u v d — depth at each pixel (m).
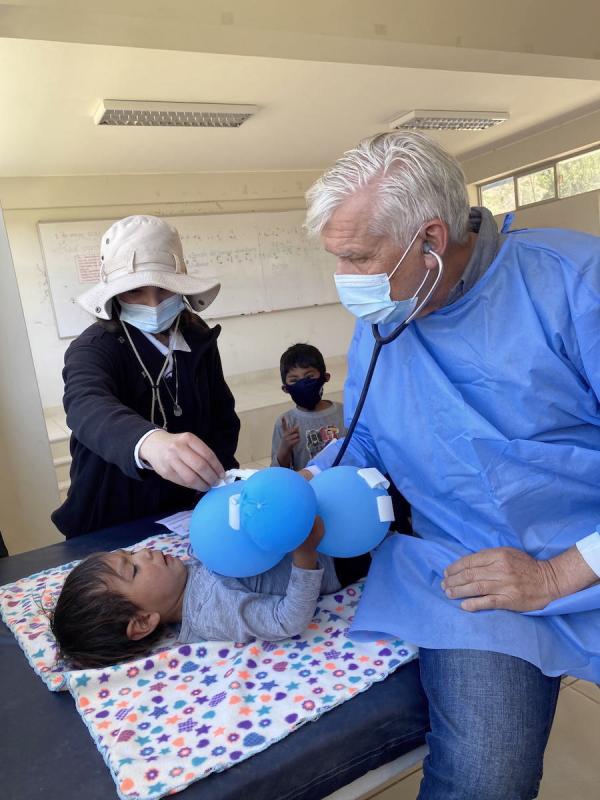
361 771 0.90
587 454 0.98
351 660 1.02
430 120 5.08
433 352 1.06
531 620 0.94
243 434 4.66
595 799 1.27
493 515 1.02
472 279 1.00
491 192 7.10
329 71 3.63
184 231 5.93
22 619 1.22
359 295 0.99
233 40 2.27
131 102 3.62
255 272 6.32
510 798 0.84
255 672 1.00
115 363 1.45
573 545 0.97
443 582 1.02
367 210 0.92
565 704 1.55
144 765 0.81
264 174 6.32
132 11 1.98
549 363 0.97
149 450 1.07
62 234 5.30
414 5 2.52
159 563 1.16
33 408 2.17
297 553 1.06
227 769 0.81
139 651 1.11
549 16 2.86
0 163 4.61
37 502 2.23
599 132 5.52
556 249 0.98
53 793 0.80
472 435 1.00
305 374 2.36
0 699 1.01
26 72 3.05
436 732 0.90
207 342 1.61
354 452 1.29
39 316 5.30
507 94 4.67
